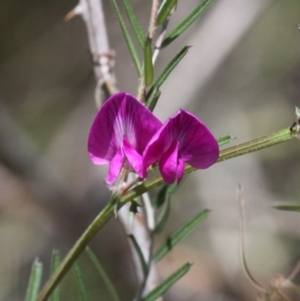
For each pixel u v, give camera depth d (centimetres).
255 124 68
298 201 64
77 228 60
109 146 35
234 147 35
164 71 36
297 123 34
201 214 39
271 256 58
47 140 68
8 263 60
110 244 57
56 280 35
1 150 60
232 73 68
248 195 61
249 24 64
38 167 61
